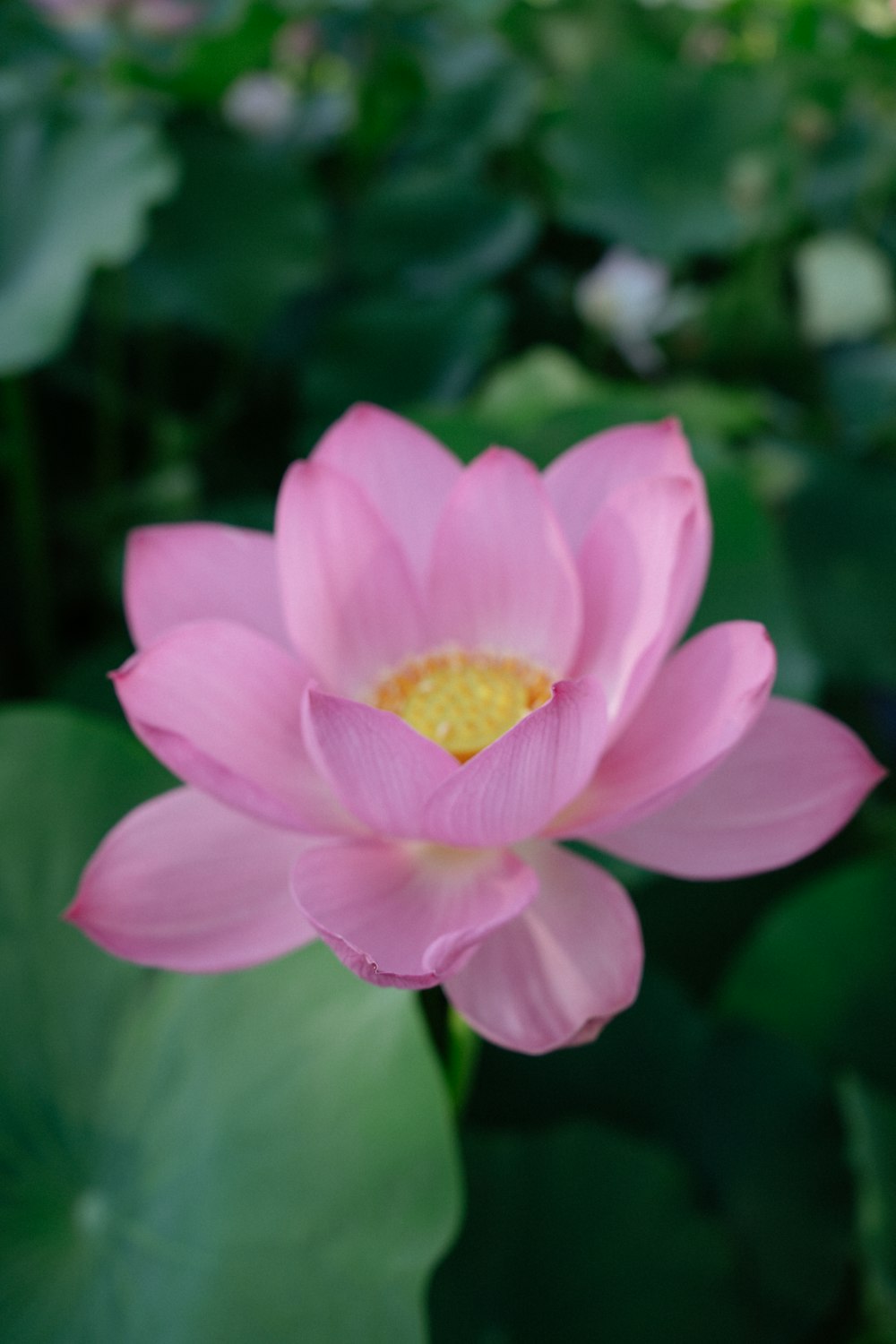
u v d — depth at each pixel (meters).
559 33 1.78
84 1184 0.77
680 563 0.71
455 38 1.60
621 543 0.74
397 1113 0.73
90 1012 0.78
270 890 0.72
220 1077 0.76
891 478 1.10
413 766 0.70
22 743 0.80
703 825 0.73
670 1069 0.84
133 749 0.80
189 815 0.73
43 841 0.79
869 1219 0.75
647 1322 0.78
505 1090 0.84
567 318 1.45
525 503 0.76
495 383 1.08
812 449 1.13
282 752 0.73
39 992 0.78
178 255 1.23
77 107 1.15
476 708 0.76
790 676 0.86
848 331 1.42
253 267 1.25
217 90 1.30
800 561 1.06
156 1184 0.76
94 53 1.42
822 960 0.83
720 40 1.89
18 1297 0.75
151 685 0.71
